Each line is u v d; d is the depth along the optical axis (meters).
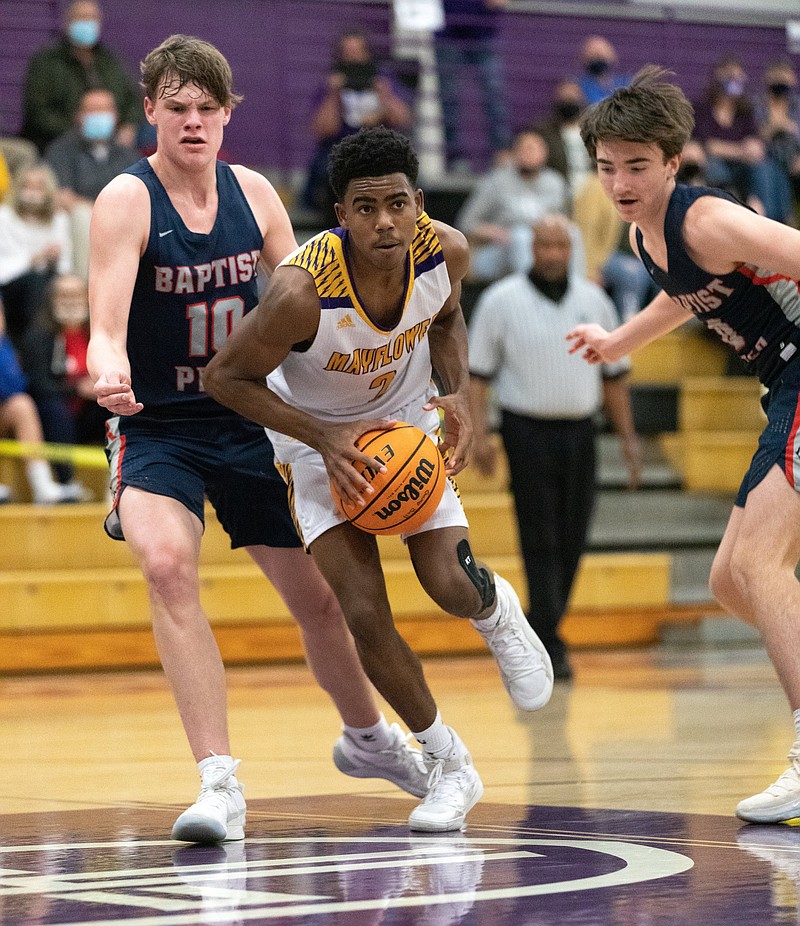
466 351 7.76
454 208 27.75
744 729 11.88
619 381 18.80
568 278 16.64
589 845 6.67
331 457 7.09
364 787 9.15
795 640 7.46
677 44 32.97
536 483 16.47
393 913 5.23
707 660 19.69
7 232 21.98
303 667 19.66
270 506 8.08
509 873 5.99
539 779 9.16
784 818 7.23
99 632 19.59
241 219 7.97
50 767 10.34
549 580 16.62
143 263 7.74
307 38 29.97
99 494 22.05
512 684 7.80
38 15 28.33
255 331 7.00
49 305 21.06
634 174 7.48
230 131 29.39
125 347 7.65
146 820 7.82
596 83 27.61
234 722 13.18
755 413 26.19
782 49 33.81
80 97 24.22
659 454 25.34
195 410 7.96
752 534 7.62
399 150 6.73
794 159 29.08
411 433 7.27
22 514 20.09
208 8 29.36
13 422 20.64
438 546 7.41
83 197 23.09
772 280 7.62
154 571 7.43
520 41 31.84
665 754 10.36
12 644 19.17
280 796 8.77
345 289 6.98
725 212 7.35
